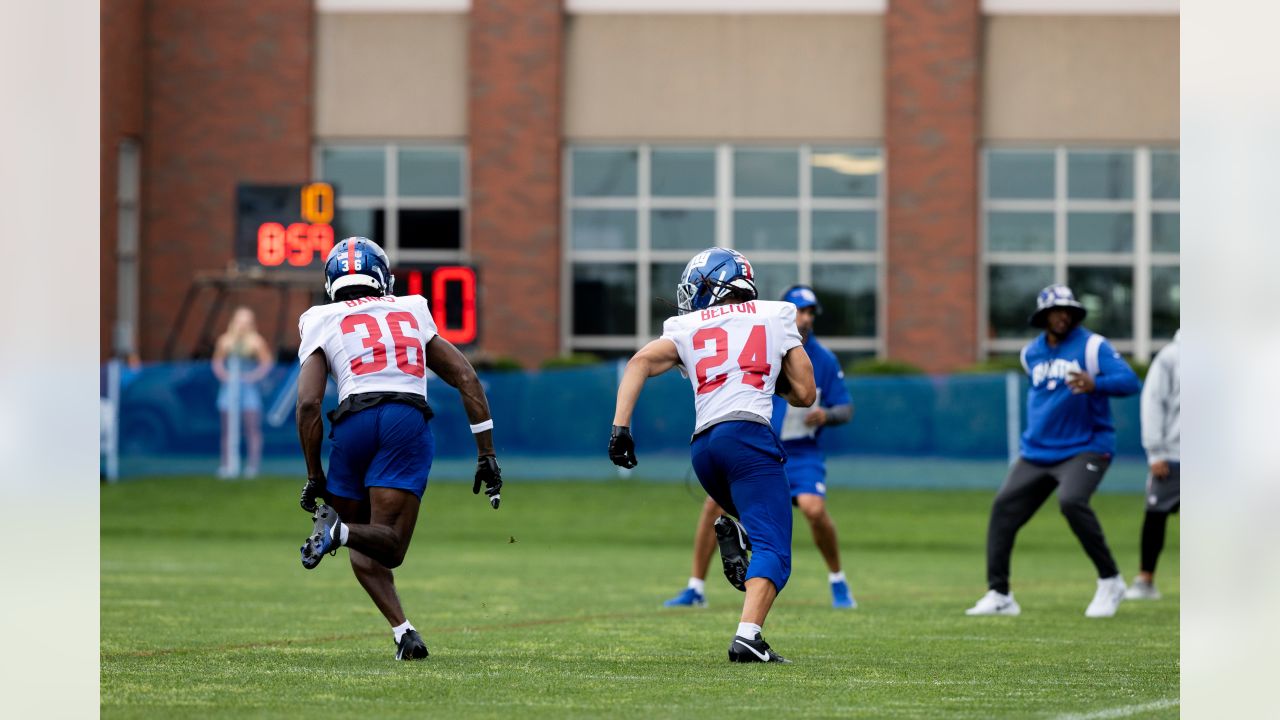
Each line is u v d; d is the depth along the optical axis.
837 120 99.38
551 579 50.03
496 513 76.12
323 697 23.08
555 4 98.94
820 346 40.47
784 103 99.56
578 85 99.75
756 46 99.56
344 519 26.66
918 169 98.31
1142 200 100.06
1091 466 38.47
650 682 24.94
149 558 57.81
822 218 100.31
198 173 98.81
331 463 26.56
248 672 26.06
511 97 98.69
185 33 98.81
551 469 83.75
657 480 83.69
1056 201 100.19
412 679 25.17
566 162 100.50
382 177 100.56
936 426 82.88
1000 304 100.25
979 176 99.25
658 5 99.56
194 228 98.62
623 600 42.47
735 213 100.38
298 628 34.12
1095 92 98.88
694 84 99.62
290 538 68.56
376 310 26.66
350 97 99.81
